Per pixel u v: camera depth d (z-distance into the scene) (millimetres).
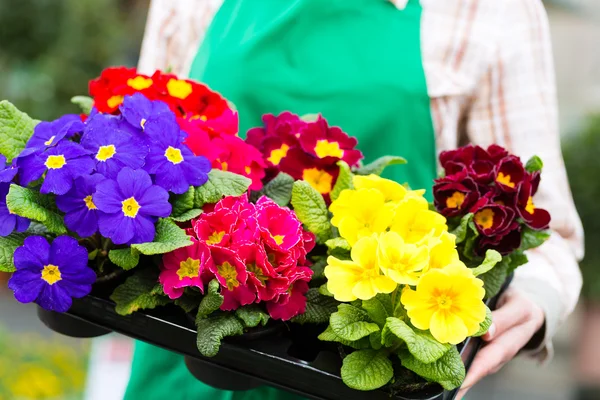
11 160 1091
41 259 1012
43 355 3805
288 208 1132
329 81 1411
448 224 1196
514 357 1429
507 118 1432
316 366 1037
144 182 1016
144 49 1669
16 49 6258
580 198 6059
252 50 1435
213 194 1077
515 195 1164
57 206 1022
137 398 1540
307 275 1041
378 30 1413
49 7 6207
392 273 943
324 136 1250
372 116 1401
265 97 1438
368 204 1070
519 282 1360
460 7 1418
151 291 1071
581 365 5773
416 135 1417
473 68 1408
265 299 1020
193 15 1616
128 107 1102
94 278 1037
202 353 993
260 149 1276
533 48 1434
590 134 6117
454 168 1232
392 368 991
